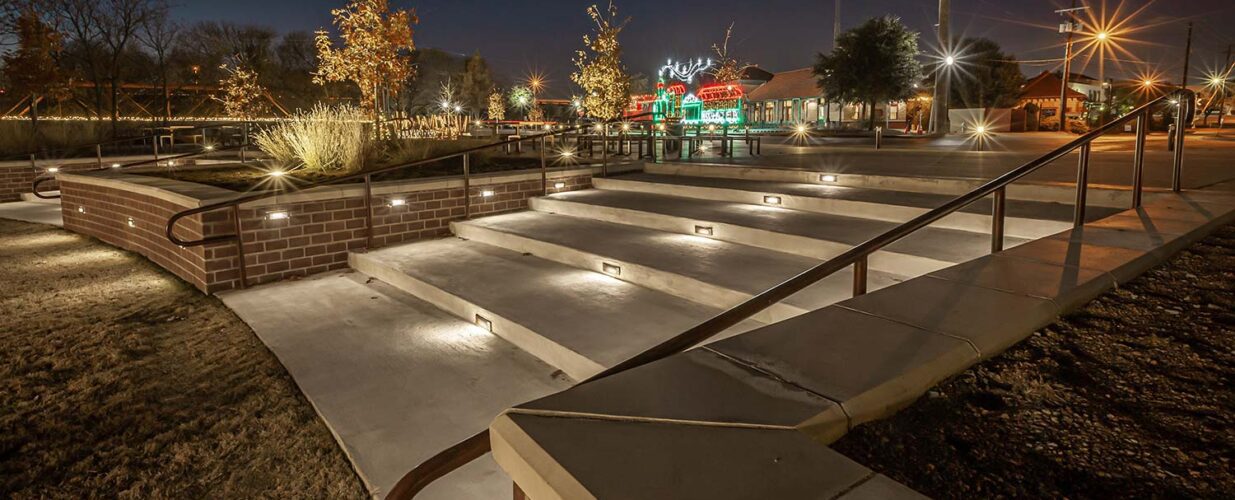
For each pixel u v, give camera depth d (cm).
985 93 4056
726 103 3816
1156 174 819
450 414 417
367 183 798
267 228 732
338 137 1019
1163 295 357
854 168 1036
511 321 533
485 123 2161
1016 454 212
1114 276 375
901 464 205
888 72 3184
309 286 719
